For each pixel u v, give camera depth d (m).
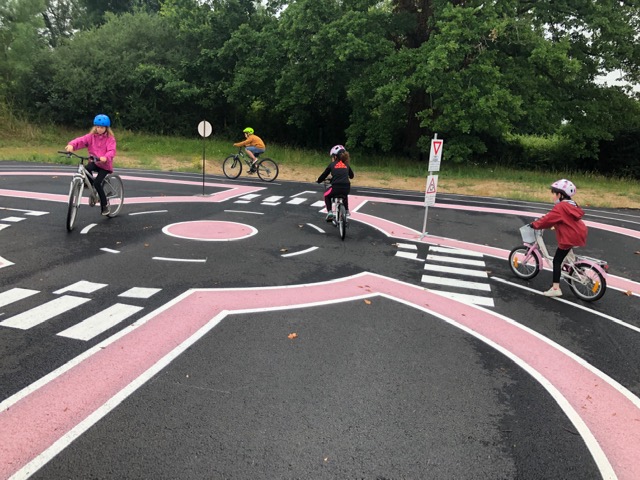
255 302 5.77
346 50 22.41
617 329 5.63
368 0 23.72
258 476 2.88
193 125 35.34
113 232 8.85
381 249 8.80
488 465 3.08
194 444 3.14
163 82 33.47
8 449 3.02
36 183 14.49
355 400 3.75
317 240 9.19
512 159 30.45
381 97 22.58
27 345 4.38
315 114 33.53
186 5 33.91
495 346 4.93
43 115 32.78
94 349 4.37
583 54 24.45
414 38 25.75
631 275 8.20
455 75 21.08
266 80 30.19
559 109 25.03
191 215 10.94
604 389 4.19
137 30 34.59
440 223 11.75
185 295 5.86
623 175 28.69
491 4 21.19
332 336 4.93
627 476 3.06
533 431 3.48
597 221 13.33
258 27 32.62
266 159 18.09
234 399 3.68
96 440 3.13
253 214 11.45
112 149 9.34
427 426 3.46
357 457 3.09
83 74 32.59
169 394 3.71
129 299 5.63
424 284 6.89
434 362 4.48
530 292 6.86
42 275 6.29
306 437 3.26
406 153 28.33
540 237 7.18
